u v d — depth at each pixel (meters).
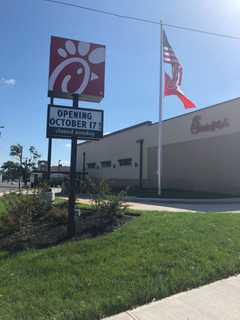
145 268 5.62
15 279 5.34
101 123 8.84
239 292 4.93
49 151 17.30
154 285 4.96
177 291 4.94
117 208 9.80
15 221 8.35
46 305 4.41
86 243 7.00
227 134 27.78
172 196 25.77
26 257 6.38
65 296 4.69
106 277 5.29
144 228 8.14
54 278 5.33
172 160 34.59
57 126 8.46
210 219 9.51
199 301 4.61
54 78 8.91
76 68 9.05
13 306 4.41
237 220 9.52
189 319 4.09
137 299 4.56
